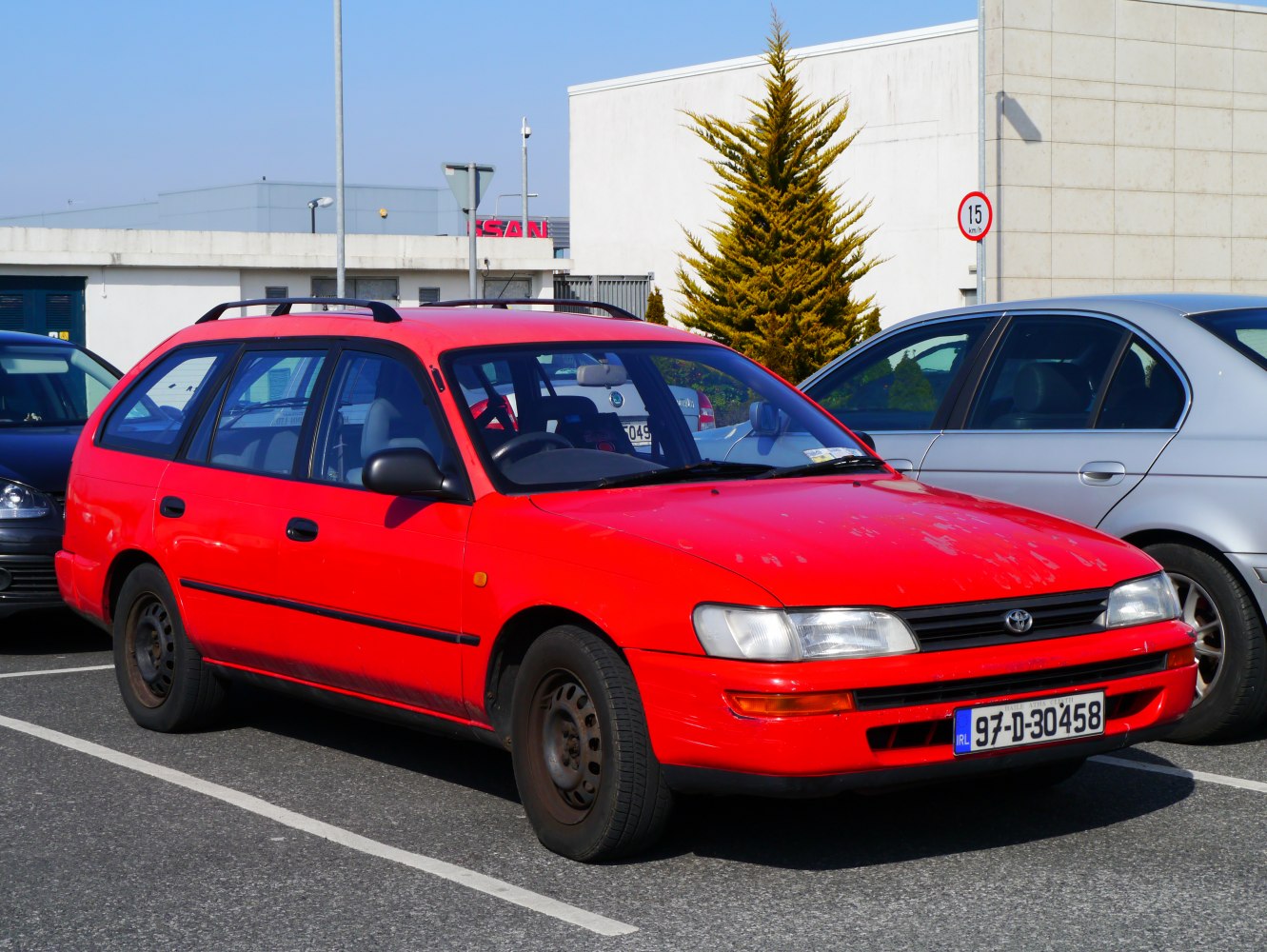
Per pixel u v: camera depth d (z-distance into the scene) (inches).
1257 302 260.7
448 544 199.5
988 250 1077.1
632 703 176.4
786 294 1214.3
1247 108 1138.0
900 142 1631.4
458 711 201.0
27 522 327.9
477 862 187.3
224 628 239.9
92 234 1376.7
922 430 274.8
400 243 1498.5
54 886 180.7
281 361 243.8
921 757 169.2
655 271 1883.6
